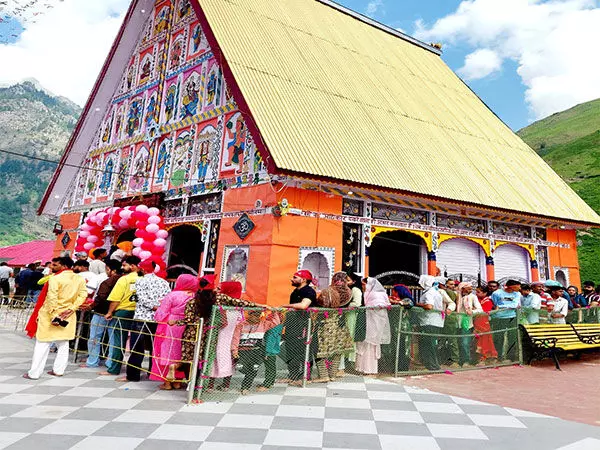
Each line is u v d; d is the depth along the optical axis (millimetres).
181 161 16531
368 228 13289
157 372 7270
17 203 155750
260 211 12094
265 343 7426
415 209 14680
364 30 23578
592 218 18266
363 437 5180
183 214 15586
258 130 11352
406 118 17000
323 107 14000
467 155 17312
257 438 5008
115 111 22188
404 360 8992
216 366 6848
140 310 7996
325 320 8023
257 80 13000
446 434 5387
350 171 12039
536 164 20750
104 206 20562
